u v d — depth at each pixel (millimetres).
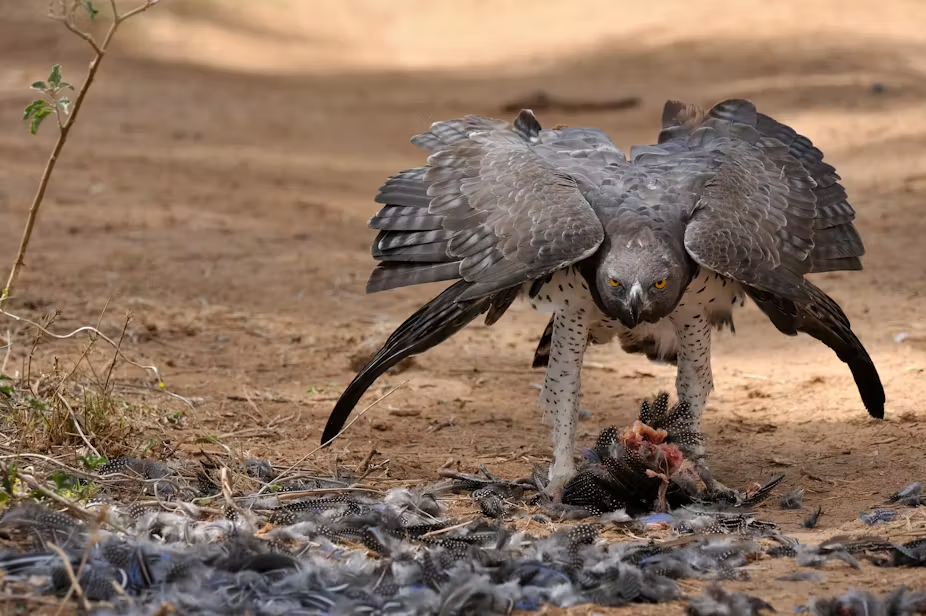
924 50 46719
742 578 7812
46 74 40688
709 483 9727
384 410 12602
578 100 39781
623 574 7465
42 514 7715
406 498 9031
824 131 32812
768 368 14312
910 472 10422
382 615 6828
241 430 11555
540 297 9562
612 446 9492
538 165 9609
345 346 15055
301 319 16312
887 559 8133
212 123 36281
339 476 10125
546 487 9656
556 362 9586
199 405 12281
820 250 10031
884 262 19578
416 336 9086
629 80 44812
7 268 17938
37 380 11438
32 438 10023
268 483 9461
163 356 14070
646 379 14078
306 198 25750
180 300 16891
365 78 49031
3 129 32000
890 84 39281
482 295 8883
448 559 7535
